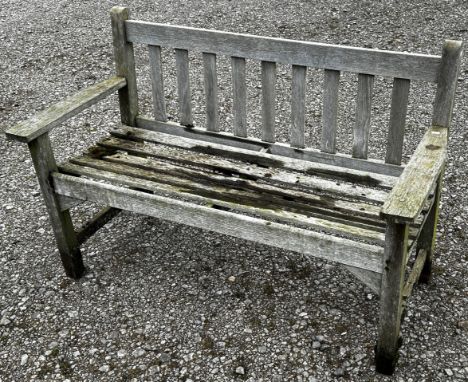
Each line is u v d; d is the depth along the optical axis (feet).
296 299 8.63
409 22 18.30
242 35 8.48
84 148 12.91
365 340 7.88
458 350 7.68
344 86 15.15
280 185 8.16
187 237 10.07
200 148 9.06
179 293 8.85
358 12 19.47
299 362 7.61
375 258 6.59
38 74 16.61
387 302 6.77
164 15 20.35
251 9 20.44
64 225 8.72
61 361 7.82
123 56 9.37
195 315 8.43
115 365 7.72
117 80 9.41
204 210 7.52
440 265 9.15
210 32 8.68
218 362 7.67
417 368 7.46
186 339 8.05
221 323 8.27
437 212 8.00
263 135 9.09
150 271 9.32
